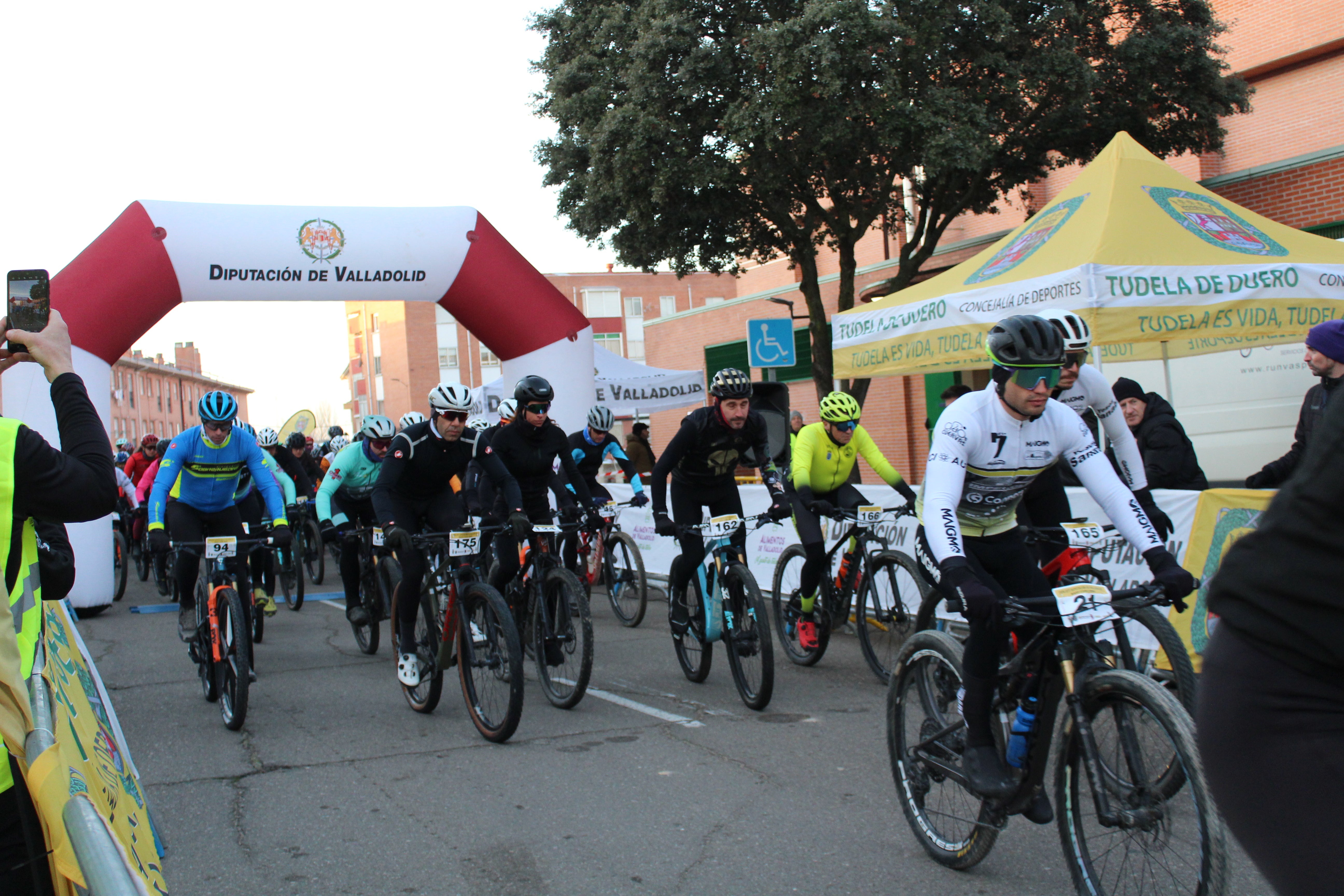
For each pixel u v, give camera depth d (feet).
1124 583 16.80
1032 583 11.23
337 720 16.78
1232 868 9.72
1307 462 4.36
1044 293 19.40
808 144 37.09
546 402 18.79
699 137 39.11
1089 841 8.56
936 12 35.32
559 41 43.65
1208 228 20.54
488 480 18.56
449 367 182.50
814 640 19.51
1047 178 54.80
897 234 54.44
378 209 33.83
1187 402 37.37
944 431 9.80
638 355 189.06
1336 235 36.73
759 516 17.90
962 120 35.70
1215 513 15.53
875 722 15.58
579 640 17.04
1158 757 7.71
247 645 15.99
